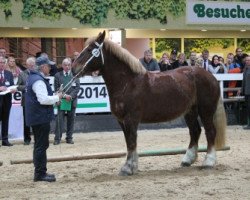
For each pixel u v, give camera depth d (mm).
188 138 13156
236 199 6824
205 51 15570
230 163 9445
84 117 14484
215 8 18828
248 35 20422
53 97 7789
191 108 8961
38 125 7887
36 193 7289
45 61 7898
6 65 12641
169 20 18188
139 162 9625
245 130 14875
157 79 8523
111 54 8305
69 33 17734
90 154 9273
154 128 15203
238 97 15586
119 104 8289
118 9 17375
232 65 16172
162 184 7715
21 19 16344
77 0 16875
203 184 7707
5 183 8039
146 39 18828
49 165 9445
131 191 7281
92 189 7453
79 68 8258
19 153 11195
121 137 13461
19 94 13328
